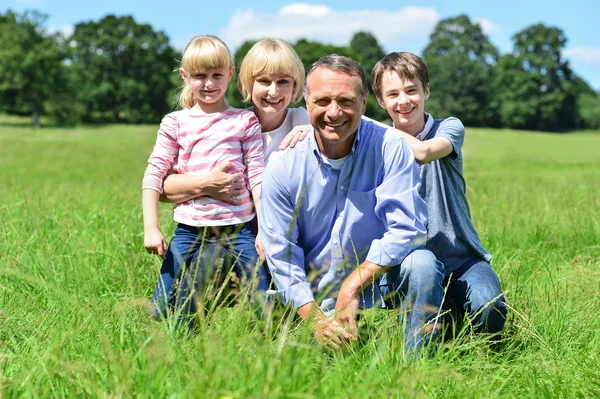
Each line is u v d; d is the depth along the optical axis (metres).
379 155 3.58
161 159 4.04
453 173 4.02
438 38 128.12
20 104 89.94
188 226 4.00
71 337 3.20
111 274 4.58
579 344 3.72
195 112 4.07
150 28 109.19
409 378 2.69
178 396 2.54
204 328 2.97
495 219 7.48
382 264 3.48
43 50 91.56
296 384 2.59
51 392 2.76
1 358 3.00
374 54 108.50
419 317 3.46
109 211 6.84
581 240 6.61
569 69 118.94
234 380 2.64
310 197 3.61
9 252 5.17
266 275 3.88
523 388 3.19
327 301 3.70
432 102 115.56
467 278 3.86
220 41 4.02
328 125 3.38
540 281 4.79
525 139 65.44
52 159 31.08
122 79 105.12
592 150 48.81
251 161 4.03
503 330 3.76
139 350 2.80
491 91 116.44
